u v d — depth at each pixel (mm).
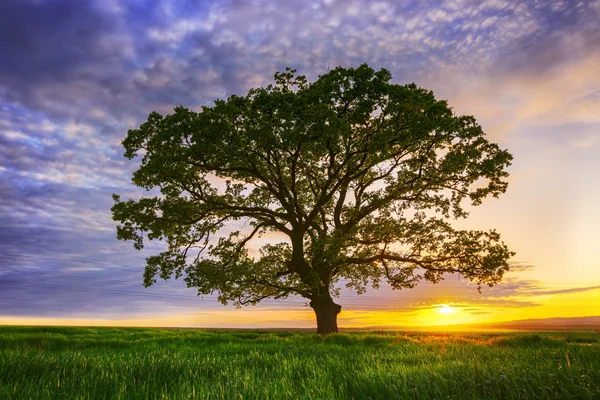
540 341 14500
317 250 22609
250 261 23297
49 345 13289
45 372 5754
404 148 23953
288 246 25438
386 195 24828
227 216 25656
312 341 17375
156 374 6125
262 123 21328
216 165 22844
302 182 26391
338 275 27828
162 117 22078
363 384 4906
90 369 6426
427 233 24500
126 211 23344
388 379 5008
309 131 20266
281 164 25141
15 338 16609
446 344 13047
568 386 4320
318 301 24422
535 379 4641
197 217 25125
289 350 11320
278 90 22734
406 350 11023
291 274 25281
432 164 24219
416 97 21219
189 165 24266
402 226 25016
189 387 4797
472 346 11492
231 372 6477
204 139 21125
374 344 15391
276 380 5445
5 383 5117
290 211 24625
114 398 4406
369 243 26000
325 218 26875
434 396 4438
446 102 22172
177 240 25094
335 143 21359
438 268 24578
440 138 23234
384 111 21719
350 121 21797
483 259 23453
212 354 10484
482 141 23219
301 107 20391
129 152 22609
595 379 4539
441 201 24812
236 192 25594
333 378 5816
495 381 4617
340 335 18172
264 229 26500
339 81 21609
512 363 6375
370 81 20969
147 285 23750
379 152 23328
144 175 22641
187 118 21500
